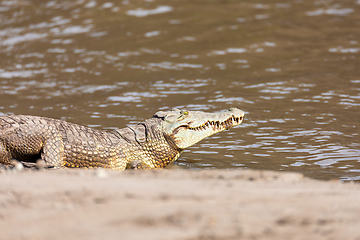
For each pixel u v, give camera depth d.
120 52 62.97
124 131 28.84
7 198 14.59
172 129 28.67
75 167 26.41
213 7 84.19
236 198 14.50
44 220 12.77
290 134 34.28
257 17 77.94
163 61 58.88
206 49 63.34
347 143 31.81
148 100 44.34
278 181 18.00
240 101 43.31
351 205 13.70
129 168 28.31
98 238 11.55
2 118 25.27
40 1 90.69
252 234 11.77
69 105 42.88
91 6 86.44
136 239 11.43
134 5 86.31
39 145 25.30
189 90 47.59
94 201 14.16
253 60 58.50
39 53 63.28
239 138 33.84
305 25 73.06
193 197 14.56
